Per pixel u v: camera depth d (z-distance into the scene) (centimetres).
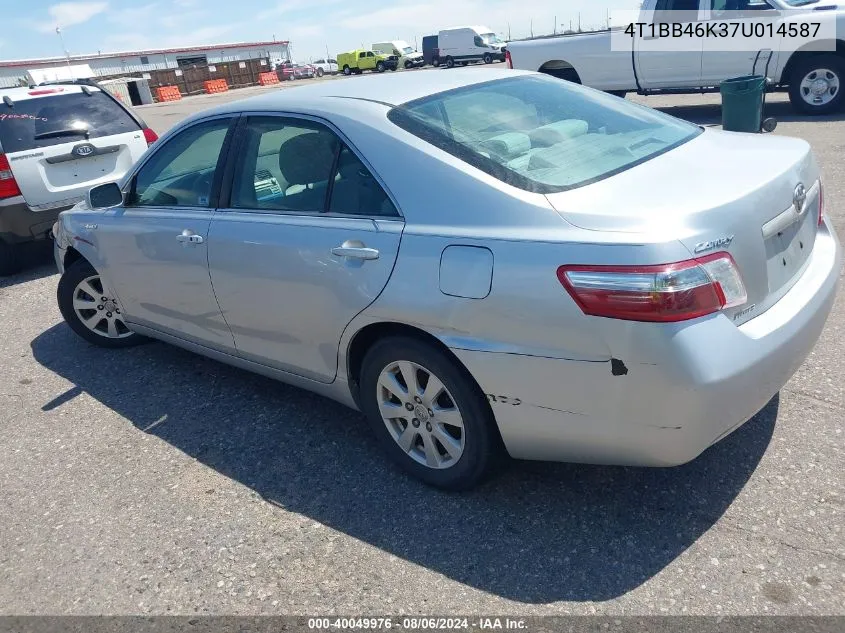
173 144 396
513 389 254
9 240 692
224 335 375
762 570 244
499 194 258
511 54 1208
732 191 247
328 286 300
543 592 247
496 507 291
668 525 270
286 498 317
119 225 420
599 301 227
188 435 380
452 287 258
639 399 230
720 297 227
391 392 304
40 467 368
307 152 318
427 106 307
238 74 5672
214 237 353
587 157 282
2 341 558
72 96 730
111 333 500
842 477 282
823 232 309
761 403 251
